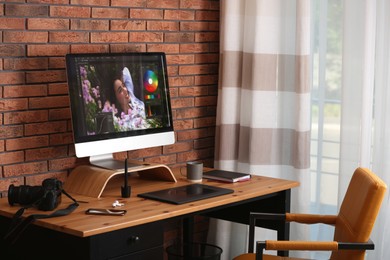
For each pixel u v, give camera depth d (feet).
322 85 13.44
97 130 10.85
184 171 12.65
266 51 13.37
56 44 11.05
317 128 13.58
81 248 9.02
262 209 12.14
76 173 11.05
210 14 13.69
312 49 13.43
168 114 12.04
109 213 9.52
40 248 9.55
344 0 12.53
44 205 9.68
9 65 10.46
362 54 12.42
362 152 12.51
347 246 9.46
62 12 11.08
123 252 9.35
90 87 10.77
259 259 9.50
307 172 13.24
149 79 11.72
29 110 10.78
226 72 13.58
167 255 13.33
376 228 12.64
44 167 11.05
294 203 13.37
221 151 13.75
